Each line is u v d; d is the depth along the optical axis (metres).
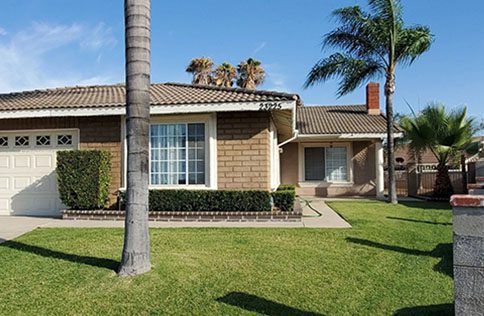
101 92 13.86
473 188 7.30
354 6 16.30
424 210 13.27
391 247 7.33
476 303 3.08
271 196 10.56
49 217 11.38
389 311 4.46
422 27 16.06
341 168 19.94
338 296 4.89
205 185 11.20
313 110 23.72
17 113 11.38
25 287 5.18
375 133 18.53
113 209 11.46
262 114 11.09
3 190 12.21
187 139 11.36
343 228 9.02
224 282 5.30
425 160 24.02
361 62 16.41
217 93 11.59
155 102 10.85
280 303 4.66
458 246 3.18
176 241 7.51
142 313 4.43
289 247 7.12
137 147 5.66
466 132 17.67
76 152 10.88
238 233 8.36
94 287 5.14
